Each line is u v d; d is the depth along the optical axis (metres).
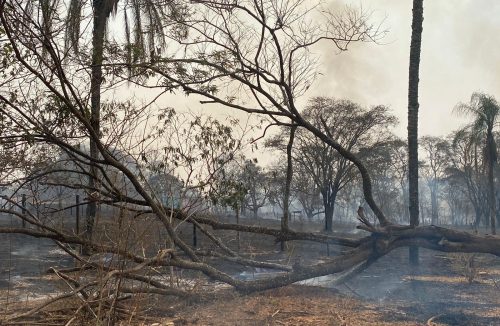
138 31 10.19
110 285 7.02
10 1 7.21
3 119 7.89
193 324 7.29
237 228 10.02
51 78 7.42
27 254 15.73
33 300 8.68
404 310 8.74
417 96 13.05
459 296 10.66
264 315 7.86
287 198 10.31
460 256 15.09
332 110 42.84
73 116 8.29
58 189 9.89
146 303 7.80
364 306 8.93
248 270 13.75
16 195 8.91
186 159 9.81
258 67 9.62
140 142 8.86
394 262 17.97
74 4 8.20
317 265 9.28
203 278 10.76
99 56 8.46
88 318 6.68
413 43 13.19
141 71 8.91
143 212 7.99
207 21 9.50
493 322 7.95
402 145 46.41
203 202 9.91
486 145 33.34
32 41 7.50
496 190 51.66
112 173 8.88
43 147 8.76
